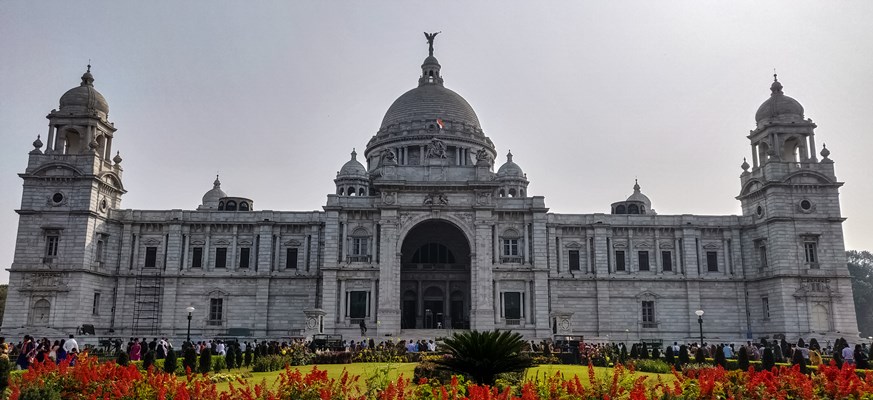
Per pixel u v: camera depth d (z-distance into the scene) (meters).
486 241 87.69
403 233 87.69
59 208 87.94
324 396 23.83
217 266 95.75
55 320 84.50
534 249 89.25
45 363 29.86
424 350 66.00
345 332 85.88
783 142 95.19
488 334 30.59
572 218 99.50
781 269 90.38
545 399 24.86
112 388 26.69
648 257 99.38
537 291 88.00
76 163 89.56
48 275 86.00
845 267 90.75
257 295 94.62
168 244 95.19
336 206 89.31
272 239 96.62
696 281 97.94
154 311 92.81
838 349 67.50
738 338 96.12
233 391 25.84
